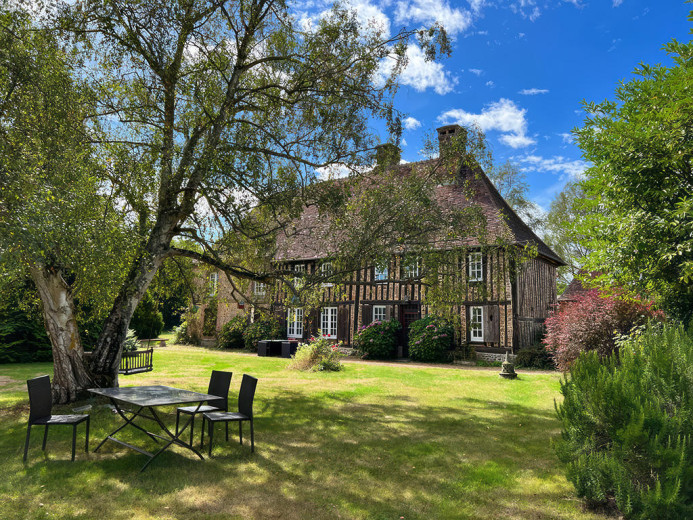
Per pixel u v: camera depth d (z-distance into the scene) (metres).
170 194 7.73
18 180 4.86
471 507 3.84
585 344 10.91
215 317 23.70
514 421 7.02
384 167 8.54
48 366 13.16
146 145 7.60
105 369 7.63
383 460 5.07
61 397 7.30
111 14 6.74
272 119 8.95
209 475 4.43
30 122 5.61
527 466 4.92
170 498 3.85
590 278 7.21
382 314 18.52
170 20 6.85
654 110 5.71
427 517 3.63
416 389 9.99
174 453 5.11
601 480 3.70
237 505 3.76
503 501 3.97
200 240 8.58
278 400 8.52
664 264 5.58
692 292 5.75
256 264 9.74
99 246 6.35
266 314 9.88
